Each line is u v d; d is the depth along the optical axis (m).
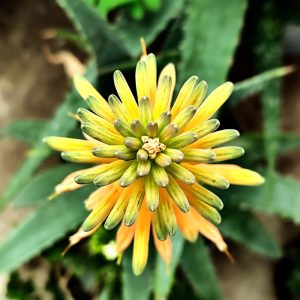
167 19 0.20
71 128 0.19
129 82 0.18
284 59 0.26
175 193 0.11
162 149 0.11
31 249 0.19
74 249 0.21
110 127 0.11
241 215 0.21
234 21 0.18
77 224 0.20
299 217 0.20
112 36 0.18
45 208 0.20
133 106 0.11
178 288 0.22
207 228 0.12
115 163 0.11
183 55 0.18
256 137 0.21
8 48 0.26
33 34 0.26
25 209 0.25
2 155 0.26
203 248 0.21
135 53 0.19
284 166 0.26
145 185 0.11
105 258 0.20
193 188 0.11
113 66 0.19
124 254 0.19
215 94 0.11
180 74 0.18
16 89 0.26
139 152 0.11
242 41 0.23
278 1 0.22
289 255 0.25
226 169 0.12
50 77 0.26
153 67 0.12
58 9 0.26
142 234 0.12
